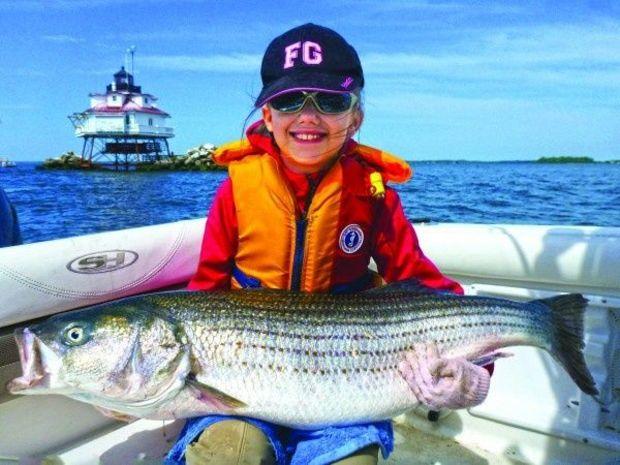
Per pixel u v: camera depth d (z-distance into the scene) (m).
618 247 0.86
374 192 0.77
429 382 0.69
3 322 0.75
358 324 0.71
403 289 0.76
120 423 0.91
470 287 0.99
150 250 0.93
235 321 0.68
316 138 0.74
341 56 0.75
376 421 0.71
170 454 0.69
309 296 0.72
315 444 0.67
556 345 0.77
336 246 0.77
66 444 0.85
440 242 1.00
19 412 0.80
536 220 3.99
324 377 0.69
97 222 5.23
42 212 5.80
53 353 0.65
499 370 0.95
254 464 0.64
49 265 0.80
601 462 0.87
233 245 0.79
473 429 0.96
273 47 0.77
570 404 0.90
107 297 0.87
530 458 0.91
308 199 0.76
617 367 0.89
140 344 0.66
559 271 0.90
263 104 0.73
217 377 0.67
